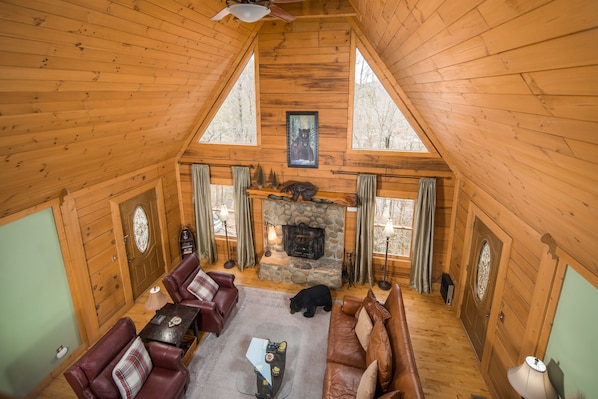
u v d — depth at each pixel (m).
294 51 5.42
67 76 2.82
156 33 3.28
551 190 2.31
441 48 2.30
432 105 3.85
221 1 3.59
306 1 4.58
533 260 3.18
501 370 3.76
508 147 2.53
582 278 2.53
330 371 3.68
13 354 3.72
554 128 1.71
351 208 6.00
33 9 2.10
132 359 3.54
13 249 3.68
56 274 4.21
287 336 4.65
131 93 3.80
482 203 4.46
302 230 6.21
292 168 6.07
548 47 1.30
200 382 4.17
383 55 4.62
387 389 3.29
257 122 5.92
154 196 6.04
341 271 6.05
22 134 2.92
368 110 5.52
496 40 1.60
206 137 6.29
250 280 6.34
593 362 2.37
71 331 4.46
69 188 4.27
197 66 4.55
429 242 5.71
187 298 4.90
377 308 4.15
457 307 5.35
